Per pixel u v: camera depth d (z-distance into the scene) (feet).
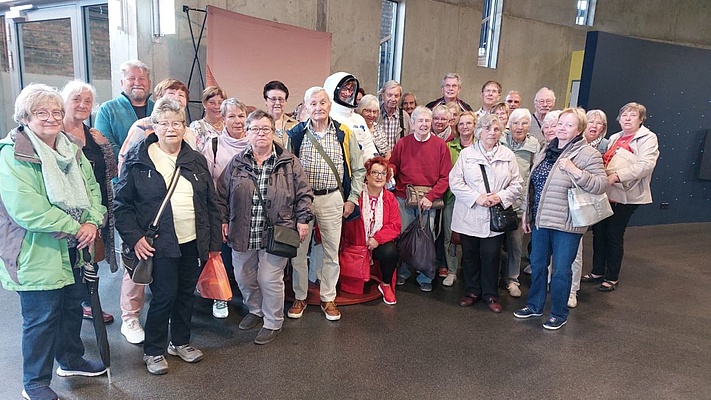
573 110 9.20
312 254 10.93
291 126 10.53
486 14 25.40
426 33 22.08
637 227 20.25
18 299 9.96
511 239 11.61
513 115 11.53
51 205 5.93
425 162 11.26
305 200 8.38
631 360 8.67
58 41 15.60
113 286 10.79
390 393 7.23
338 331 9.29
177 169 7.07
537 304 10.21
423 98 22.75
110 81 15.66
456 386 7.52
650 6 28.81
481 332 9.54
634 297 11.96
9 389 6.90
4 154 5.74
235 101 8.96
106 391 6.95
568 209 9.25
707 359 8.82
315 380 7.49
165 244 6.92
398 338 9.10
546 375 8.00
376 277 11.84
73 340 7.14
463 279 12.69
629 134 11.96
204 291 8.01
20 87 17.01
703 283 13.21
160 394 6.94
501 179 10.21
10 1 15.83
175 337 7.87
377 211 10.59
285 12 16.93
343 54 19.25
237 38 14.48
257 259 8.84
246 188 8.10
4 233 5.91
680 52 19.57
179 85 9.47
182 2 14.21
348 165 9.64
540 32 26.45
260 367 7.81
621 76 18.78
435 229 11.92
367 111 11.66
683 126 20.36
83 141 8.00
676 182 20.86
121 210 6.80
